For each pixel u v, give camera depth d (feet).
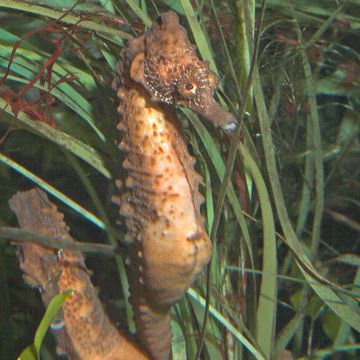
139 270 1.08
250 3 1.28
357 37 2.04
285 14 1.70
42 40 1.69
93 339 1.18
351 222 1.97
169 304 1.11
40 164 1.96
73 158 1.27
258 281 1.39
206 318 1.14
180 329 1.33
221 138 1.26
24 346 1.59
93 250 1.14
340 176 2.09
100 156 1.22
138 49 0.99
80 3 1.22
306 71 1.63
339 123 2.24
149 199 1.03
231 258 1.36
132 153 1.03
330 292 1.24
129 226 1.07
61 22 1.25
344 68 2.04
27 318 1.65
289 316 1.87
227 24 1.56
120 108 1.03
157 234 1.04
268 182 1.39
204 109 0.98
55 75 1.27
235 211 1.22
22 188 1.92
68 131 1.34
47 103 1.24
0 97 1.22
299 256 1.20
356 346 1.48
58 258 1.15
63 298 1.09
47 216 1.16
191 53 0.97
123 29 1.38
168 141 1.03
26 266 1.14
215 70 1.18
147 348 1.20
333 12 1.71
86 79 1.27
